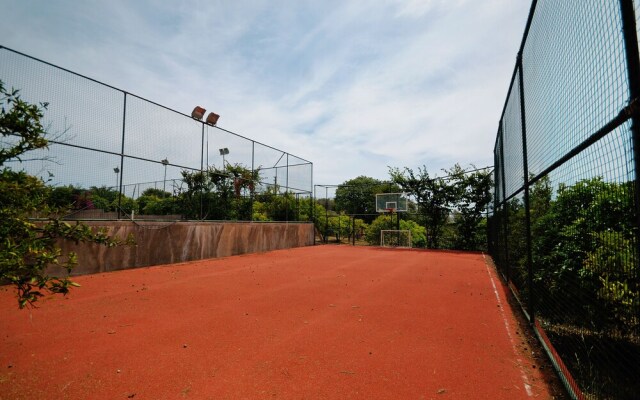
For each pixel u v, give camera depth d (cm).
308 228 1627
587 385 211
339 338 325
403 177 1698
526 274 411
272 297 498
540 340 307
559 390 226
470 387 230
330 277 686
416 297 507
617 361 185
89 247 704
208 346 301
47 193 198
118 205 805
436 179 1627
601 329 210
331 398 214
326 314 409
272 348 298
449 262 986
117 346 299
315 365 263
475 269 838
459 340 323
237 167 1277
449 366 264
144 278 657
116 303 452
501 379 243
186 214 1241
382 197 1803
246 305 449
